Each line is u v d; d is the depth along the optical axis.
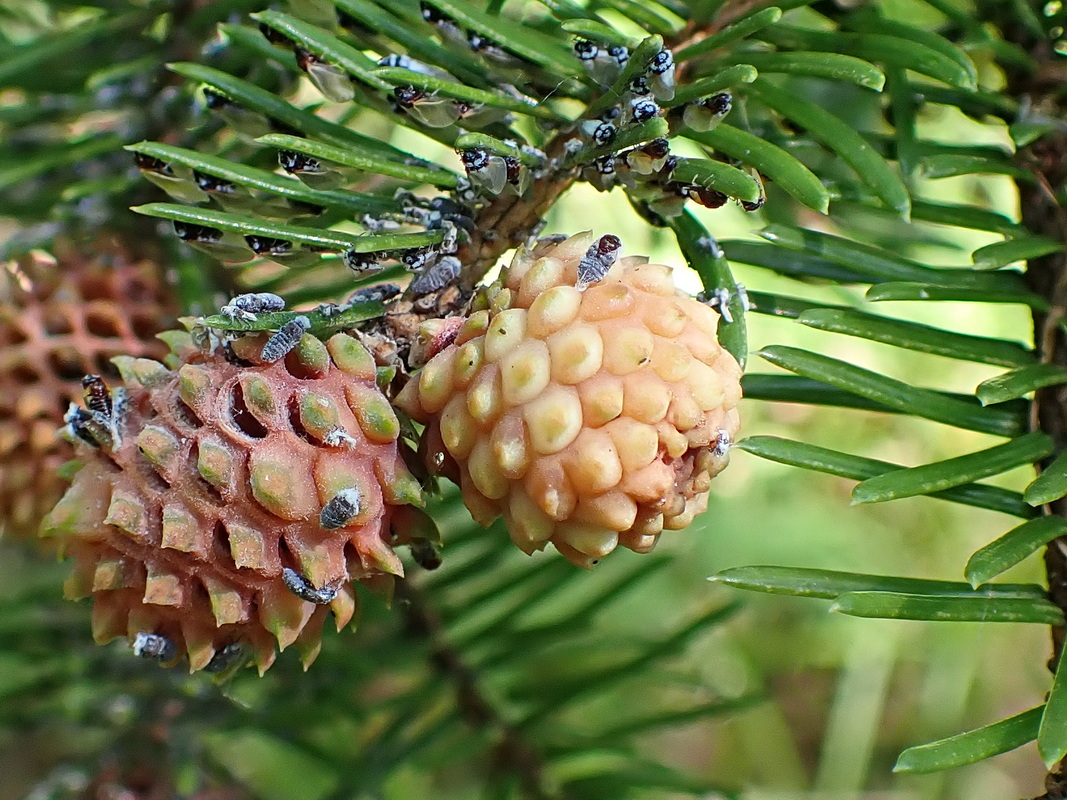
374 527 0.08
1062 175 0.09
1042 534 0.08
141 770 0.10
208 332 0.08
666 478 0.08
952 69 0.08
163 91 0.10
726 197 0.08
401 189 0.08
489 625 0.10
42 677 0.10
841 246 0.08
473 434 0.08
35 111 0.10
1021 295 0.09
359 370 0.08
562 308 0.08
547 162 0.08
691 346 0.08
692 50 0.08
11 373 0.09
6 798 0.12
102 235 0.09
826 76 0.08
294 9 0.09
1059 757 0.08
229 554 0.08
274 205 0.09
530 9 0.10
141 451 0.08
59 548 0.08
